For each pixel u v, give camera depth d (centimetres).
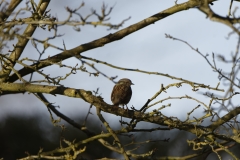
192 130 1145
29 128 2822
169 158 1371
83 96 1125
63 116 1402
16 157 2773
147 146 2561
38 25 1156
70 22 941
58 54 1245
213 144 1243
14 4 1180
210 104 1097
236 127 1221
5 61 1183
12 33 1012
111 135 1197
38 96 1235
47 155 1181
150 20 1250
